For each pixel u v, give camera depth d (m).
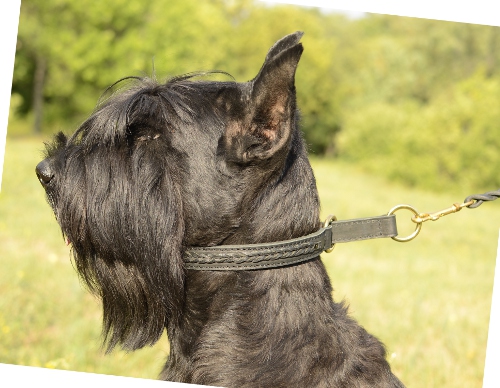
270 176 2.77
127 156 2.88
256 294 2.76
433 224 13.81
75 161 2.98
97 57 25.47
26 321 5.86
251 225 2.79
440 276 9.01
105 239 2.88
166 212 2.81
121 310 3.06
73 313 6.21
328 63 28.70
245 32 26.98
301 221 2.84
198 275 2.86
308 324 2.71
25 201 10.70
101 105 3.23
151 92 2.99
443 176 21.14
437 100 25.16
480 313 7.22
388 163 22.08
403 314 6.86
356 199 16.66
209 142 2.80
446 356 5.78
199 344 2.86
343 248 10.55
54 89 26.70
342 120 28.69
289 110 2.63
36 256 7.71
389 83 29.53
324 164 25.53
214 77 3.82
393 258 10.03
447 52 29.80
